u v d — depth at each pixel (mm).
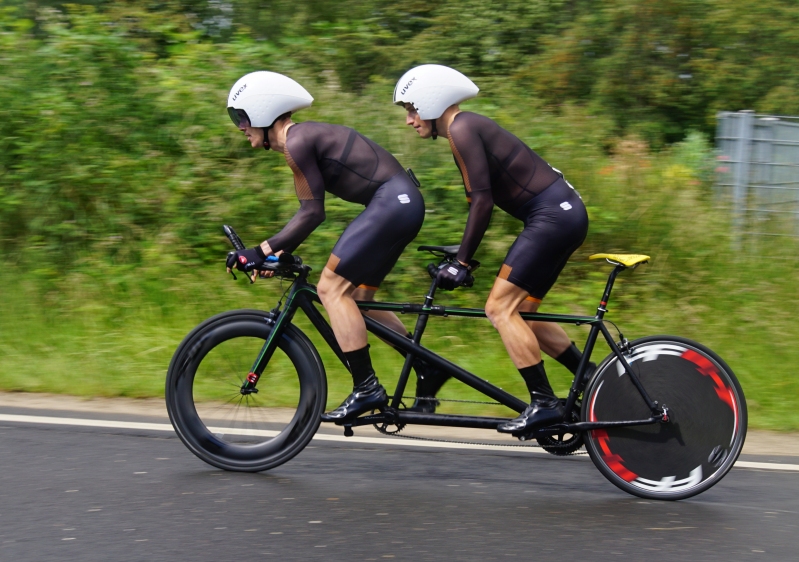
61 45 7336
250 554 2900
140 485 3562
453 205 6445
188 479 3654
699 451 3580
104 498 3404
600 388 3621
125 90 7305
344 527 3145
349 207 6379
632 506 3459
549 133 7289
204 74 7484
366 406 3676
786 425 4605
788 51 10758
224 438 3793
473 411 4312
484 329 5555
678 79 10914
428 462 3973
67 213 7004
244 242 6699
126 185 6973
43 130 6980
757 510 3430
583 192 6883
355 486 3609
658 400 3594
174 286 6305
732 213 7082
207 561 2846
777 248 6828
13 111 7078
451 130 3570
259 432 3799
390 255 3713
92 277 6484
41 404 4805
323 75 7801
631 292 6328
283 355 3818
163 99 7230
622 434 3604
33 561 2838
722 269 6543
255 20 11102
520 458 4074
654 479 3588
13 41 7477
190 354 3781
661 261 6516
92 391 4992
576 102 11039
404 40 11516
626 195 6875
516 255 3609
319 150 3660
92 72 7258
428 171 6516
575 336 3986
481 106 7223
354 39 9891
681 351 3594
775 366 5332
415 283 6234
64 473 3688
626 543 3051
